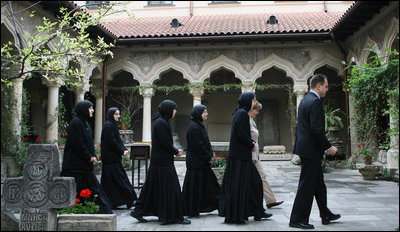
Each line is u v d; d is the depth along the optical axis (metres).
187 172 4.78
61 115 9.99
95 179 4.52
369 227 3.91
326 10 16.27
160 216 4.12
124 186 5.32
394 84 5.51
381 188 7.02
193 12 16.75
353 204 5.40
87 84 11.28
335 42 11.80
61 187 3.31
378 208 5.09
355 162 10.74
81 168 4.39
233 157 4.21
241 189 4.10
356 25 10.15
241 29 12.16
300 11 16.50
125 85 16.06
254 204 4.22
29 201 3.31
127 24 14.38
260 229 3.85
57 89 9.72
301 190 3.90
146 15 16.84
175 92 16.33
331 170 10.27
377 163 9.85
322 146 3.80
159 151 4.30
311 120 3.83
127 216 4.80
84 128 4.51
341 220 4.30
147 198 4.29
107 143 5.36
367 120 9.52
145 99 12.78
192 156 4.74
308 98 4.02
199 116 4.84
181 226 4.09
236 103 16.23
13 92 5.84
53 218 3.36
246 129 4.20
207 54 12.54
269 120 15.84
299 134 4.02
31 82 14.20
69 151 4.42
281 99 15.92
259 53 12.41
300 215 3.88
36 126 14.17
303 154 3.90
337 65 12.07
